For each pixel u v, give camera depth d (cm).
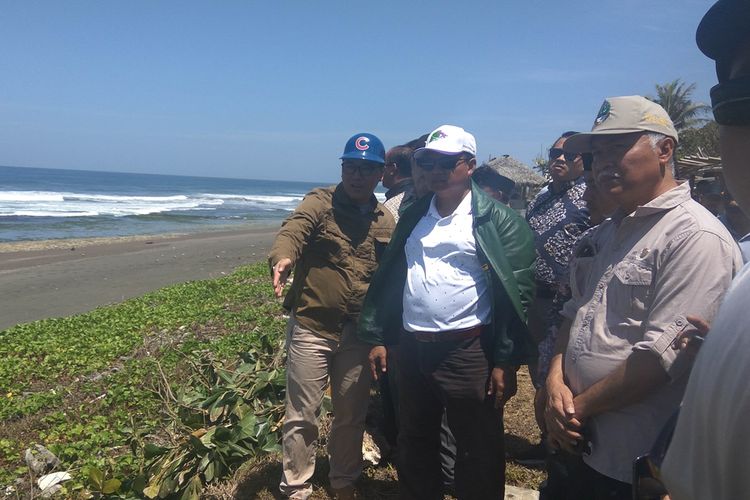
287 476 395
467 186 342
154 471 431
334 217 399
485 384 327
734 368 94
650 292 234
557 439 261
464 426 332
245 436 452
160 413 549
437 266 332
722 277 220
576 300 283
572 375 257
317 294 393
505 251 327
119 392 679
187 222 4169
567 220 432
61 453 527
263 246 2700
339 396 404
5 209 4362
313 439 399
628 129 242
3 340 952
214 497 415
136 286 1639
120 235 3108
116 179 15288
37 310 1334
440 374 330
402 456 359
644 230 243
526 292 326
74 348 896
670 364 219
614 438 241
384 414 468
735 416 93
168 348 852
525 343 326
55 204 5106
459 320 326
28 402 661
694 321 213
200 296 1302
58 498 457
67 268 1938
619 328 242
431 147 327
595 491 251
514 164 1081
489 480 329
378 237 409
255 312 1106
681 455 108
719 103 111
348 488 404
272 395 502
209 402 494
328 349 394
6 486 482
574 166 438
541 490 294
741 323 96
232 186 14950
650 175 245
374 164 395
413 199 440
